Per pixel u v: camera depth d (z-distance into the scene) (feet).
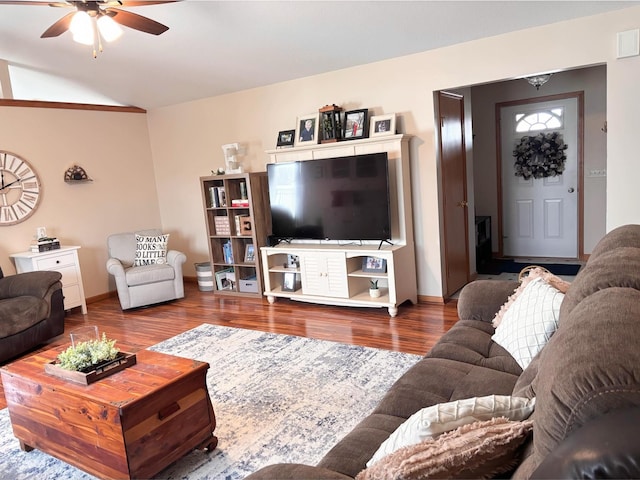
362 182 14.48
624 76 11.34
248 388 10.10
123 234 18.61
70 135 18.12
